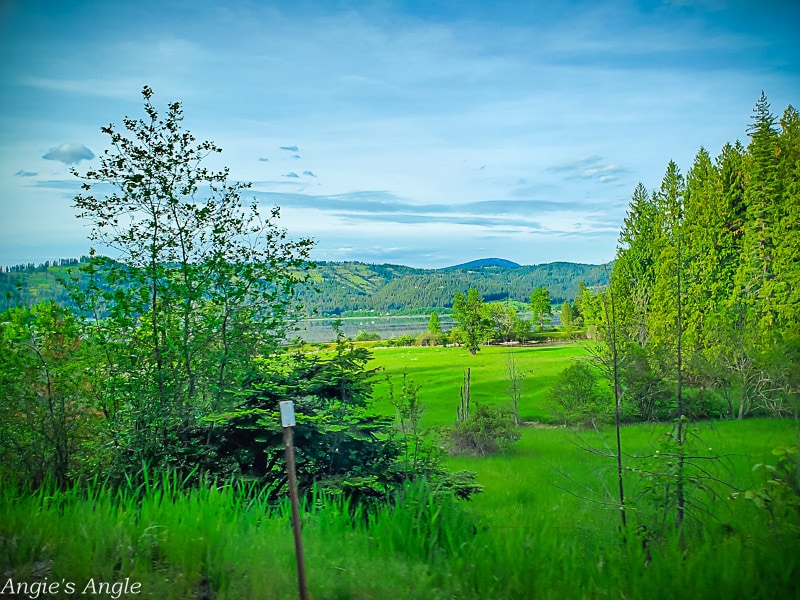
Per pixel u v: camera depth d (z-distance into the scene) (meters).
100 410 9.98
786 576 4.52
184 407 9.78
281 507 7.03
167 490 6.85
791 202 37.97
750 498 5.43
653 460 6.47
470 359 77.19
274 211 11.03
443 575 4.77
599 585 4.66
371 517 6.54
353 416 9.25
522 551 5.23
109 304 9.92
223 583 4.52
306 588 4.00
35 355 9.64
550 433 30.17
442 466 9.60
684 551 5.33
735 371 22.39
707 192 45.50
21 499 6.93
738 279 38.50
